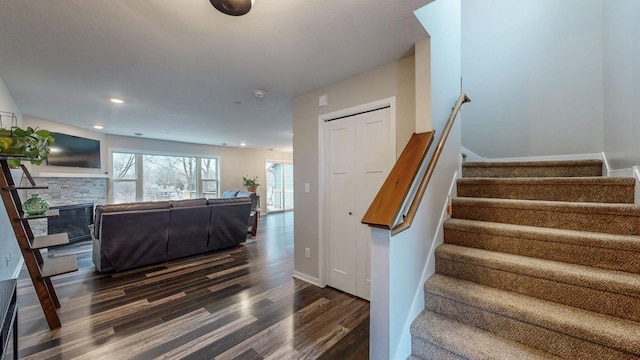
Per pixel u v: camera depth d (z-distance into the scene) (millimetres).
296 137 3264
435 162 1796
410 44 2037
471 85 3326
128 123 4816
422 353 1512
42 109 3793
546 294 1444
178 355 1759
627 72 1789
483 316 1471
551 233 1592
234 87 2941
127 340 1919
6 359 1695
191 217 3914
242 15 1603
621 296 1246
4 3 1506
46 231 4402
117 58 2234
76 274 3281
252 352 1793
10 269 2986
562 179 1921
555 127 2834
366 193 2592
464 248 1887
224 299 2598
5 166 2121
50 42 1964
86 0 1499
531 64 2951
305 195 3139
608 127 2180
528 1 2957
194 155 7504
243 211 4609
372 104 2486
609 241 1415
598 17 2602
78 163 5125
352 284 2703
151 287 2885
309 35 1899
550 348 1271
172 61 2301
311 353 1786
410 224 1497
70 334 1988
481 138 3270
